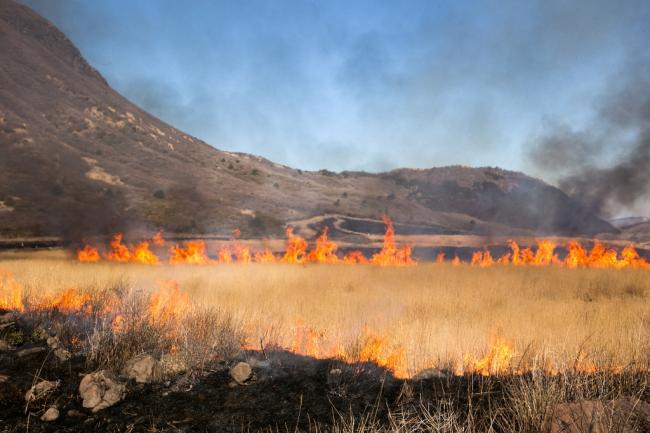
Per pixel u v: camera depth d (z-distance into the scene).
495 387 4.08
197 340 5.37
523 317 8.29
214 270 17.53
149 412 3.75
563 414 3.01
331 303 9.56
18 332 5.98
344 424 3.28
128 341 5.26
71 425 3.47
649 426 2.80
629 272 17.30
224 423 3.53
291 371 4.80
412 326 7.11
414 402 3.82
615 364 4.54
